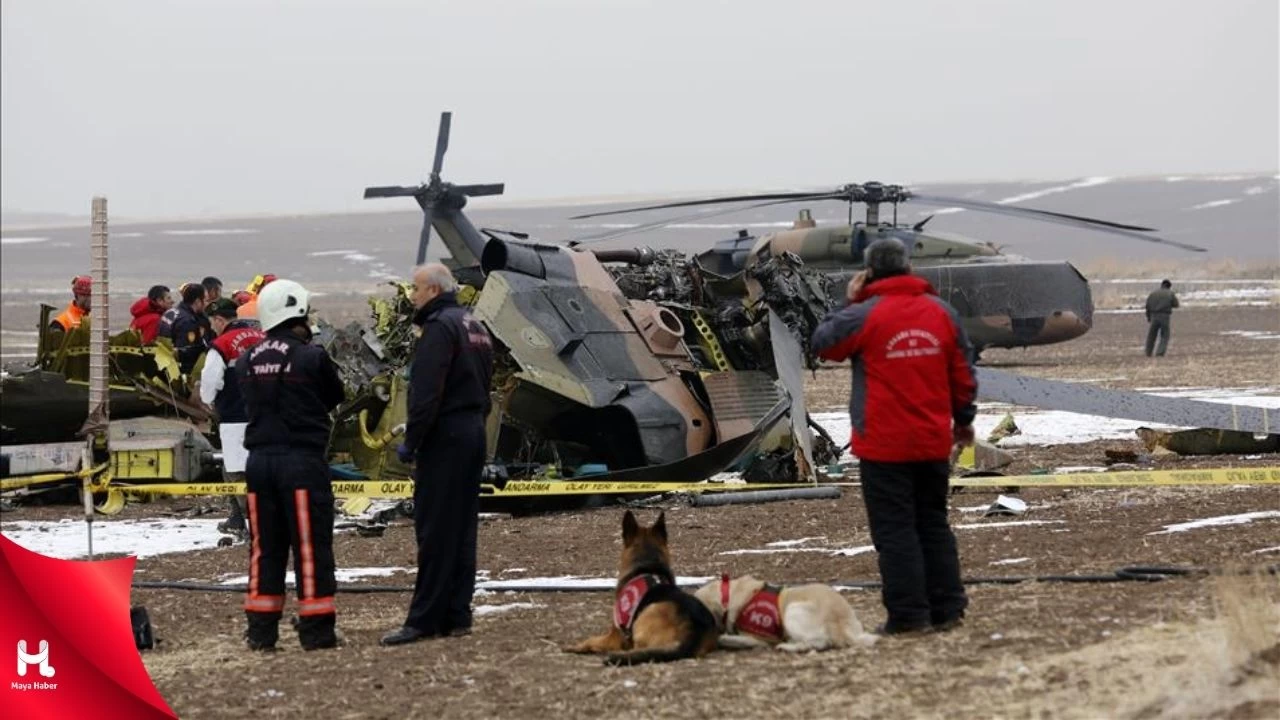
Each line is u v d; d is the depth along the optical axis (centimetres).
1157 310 17175
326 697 3647
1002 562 4894
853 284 3969
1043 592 4288
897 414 3819
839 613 3712
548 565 5481
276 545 4316
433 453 4275
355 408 7181
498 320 7238
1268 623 3422
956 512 6253
